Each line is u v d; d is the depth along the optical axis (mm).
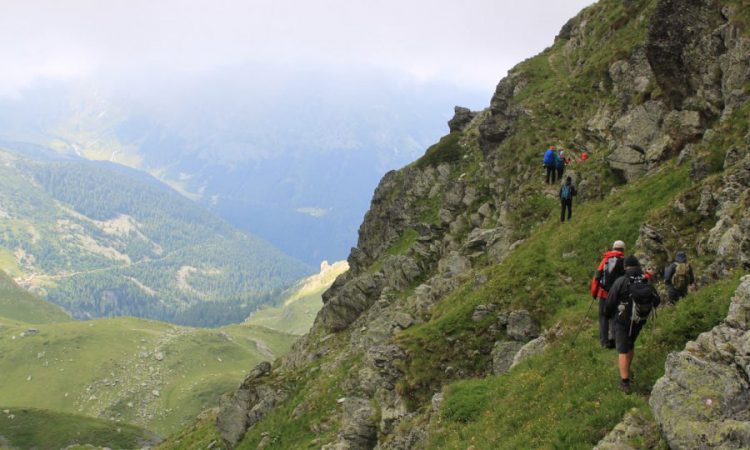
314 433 43375
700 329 17109
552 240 38250
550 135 57531
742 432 11344
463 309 35094
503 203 54000
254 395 54875
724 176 27234
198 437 71500
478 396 24734
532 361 24406
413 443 26266
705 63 38125
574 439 16219
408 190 85625
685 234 26938
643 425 14266
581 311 27281
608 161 44531
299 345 72562
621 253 18141
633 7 65750
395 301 59031
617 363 18656
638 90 50344
